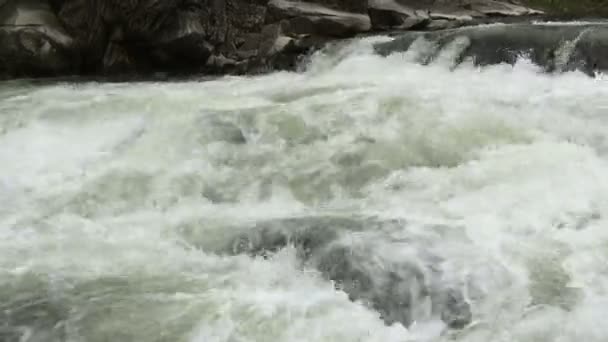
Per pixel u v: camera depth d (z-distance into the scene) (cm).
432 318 419
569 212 505
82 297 433
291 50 1330
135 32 1287
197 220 570
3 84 1162
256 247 507
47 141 761
